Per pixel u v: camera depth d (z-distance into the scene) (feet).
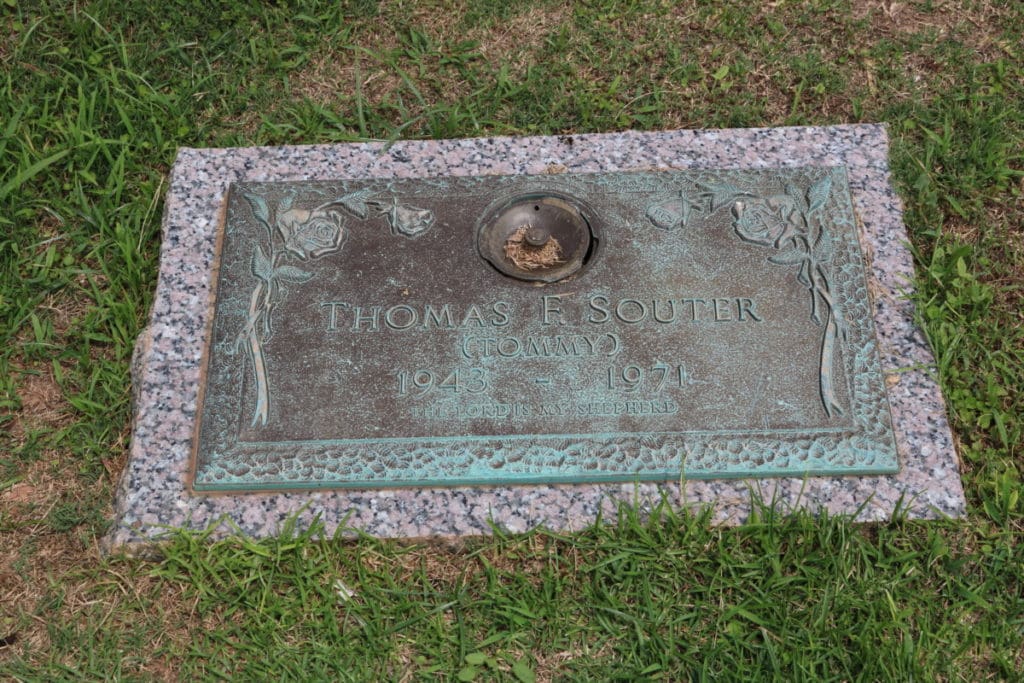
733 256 5.87
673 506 5.59
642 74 6.64
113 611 5.55
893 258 5.96
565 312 5.79
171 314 5.90
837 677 5.40
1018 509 5.63
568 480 5.60
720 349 5.72
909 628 5.43
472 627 5.52
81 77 6.62
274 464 5.61
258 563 5.56
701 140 6.21
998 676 5.41
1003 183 6.26
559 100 6.57
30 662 5.50
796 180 6.03
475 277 5.86
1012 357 5.91
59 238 6.24
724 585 5.53
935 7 6.75
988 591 5.51
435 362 5.72
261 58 6.70
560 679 5.44
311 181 6.09
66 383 5.97
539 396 5.66
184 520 5.60
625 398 5.65
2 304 6.06
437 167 6.18
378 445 5.63
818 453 5.59
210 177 6.18
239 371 5.73
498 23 6.77
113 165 6.36
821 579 5.52
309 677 5.43
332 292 5.85
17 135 6.43
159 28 6.73
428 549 5.60
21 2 6.76
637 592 5.53
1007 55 6.59
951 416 5.79
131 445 5.72
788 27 6.74
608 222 5.95
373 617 5.51
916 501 5.58
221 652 5.49
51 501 5.76
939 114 6.46
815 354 5.71
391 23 6.79
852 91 6.56
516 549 5.58
